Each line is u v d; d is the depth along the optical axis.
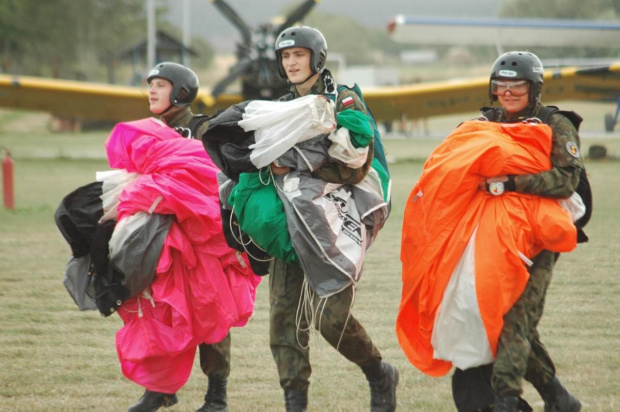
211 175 13.74
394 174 58.41
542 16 150.62
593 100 86.62
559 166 12.05
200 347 14.11
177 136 14.28
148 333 13.40
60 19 191.38
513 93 12.50
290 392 12.59
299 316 12.61
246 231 12.47
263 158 12.02
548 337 17.89
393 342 17.95
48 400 14.55
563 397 12.74
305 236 11.98
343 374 16.00
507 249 11.70
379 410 13.05
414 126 125.00
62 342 18.41
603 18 147.50
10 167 42.19
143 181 13.55
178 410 14.30
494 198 12.04
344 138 11.96
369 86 169.75
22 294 23.23
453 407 13.90
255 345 18.09
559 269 25.34
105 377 15.98
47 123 146.50
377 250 29.77
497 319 11.62
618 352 16.66
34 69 191.25
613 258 26.88
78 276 14.41
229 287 13.86
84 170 65.56
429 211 12.21
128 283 13.32
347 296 12.29
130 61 160.12
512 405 11.56
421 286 12.30
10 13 182.75
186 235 13.55
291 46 12.68
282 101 13.23
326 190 12.30
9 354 17.42
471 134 12.26
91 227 14.13
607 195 42.91
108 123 138.00
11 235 34.03
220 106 90.12
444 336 12.04
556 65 89.94
